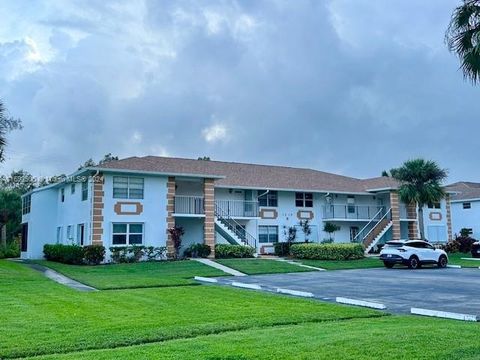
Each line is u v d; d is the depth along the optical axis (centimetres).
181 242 3098
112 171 2784
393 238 3947
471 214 4834
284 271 2470
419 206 3875
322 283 1938
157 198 2942
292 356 684
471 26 1222
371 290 1692
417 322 1012
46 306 1219
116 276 2066
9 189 6147
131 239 2839
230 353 704
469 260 3416
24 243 3691
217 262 2744
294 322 1024
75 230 3014
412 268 2778
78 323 984
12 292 1495
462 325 955
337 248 3144
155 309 1181
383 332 857
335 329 909
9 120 2312
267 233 3606
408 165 3784
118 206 2811
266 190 3556
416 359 668
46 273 2248
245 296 1443
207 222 3067
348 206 3959
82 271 2288
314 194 3872
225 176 3331
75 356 711
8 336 861
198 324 979
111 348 784
